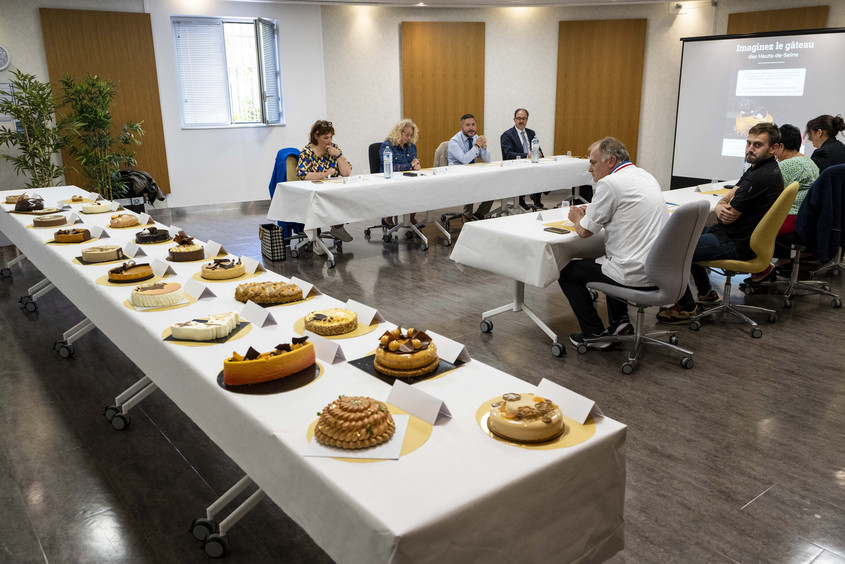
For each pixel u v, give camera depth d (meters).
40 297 4.35
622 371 3.08
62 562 1.87
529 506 1.25
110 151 7.14
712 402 2.78
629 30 8.39
